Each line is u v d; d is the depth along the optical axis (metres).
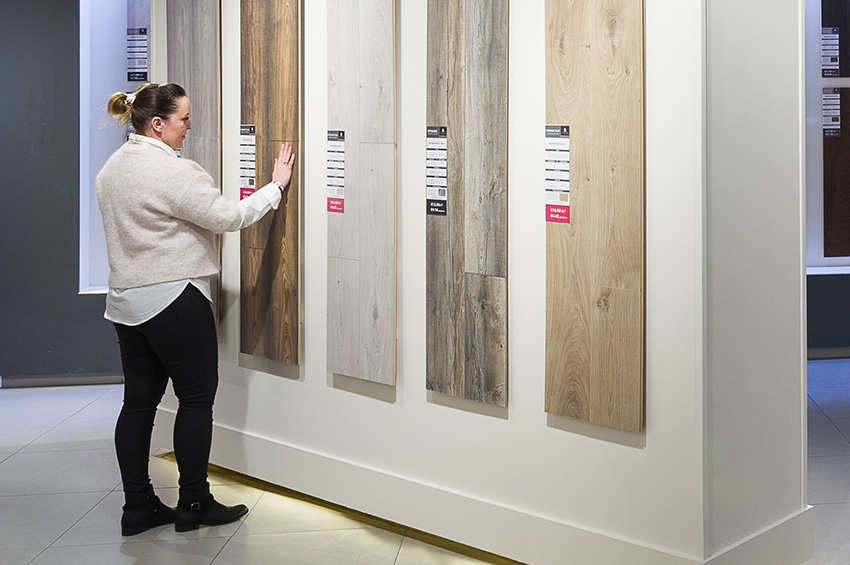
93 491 4.13
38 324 5.95
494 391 3.27
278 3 3.87
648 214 2.85
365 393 3.74
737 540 3.00
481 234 3.26
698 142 2.72
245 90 4.05
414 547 3.47
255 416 4.21
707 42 2.73
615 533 3.02
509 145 3.19
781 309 3.18
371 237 3.62
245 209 3.66
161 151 3.56
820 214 6.64
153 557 3.40
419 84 3.44
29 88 5.80
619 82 2.85
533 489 3.23
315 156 3.85
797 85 3.18
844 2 6.44
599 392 2.98
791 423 3.27
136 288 3.53
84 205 6.05
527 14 3.10
